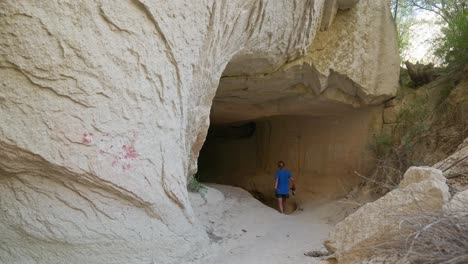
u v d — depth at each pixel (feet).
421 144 26.68
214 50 18.04
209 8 16.31
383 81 28.35
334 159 31.99
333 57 26.68
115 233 13.25
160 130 14.71
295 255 16.62
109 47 12.60
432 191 9.50
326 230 21.68
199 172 47.34
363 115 30.60
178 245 15.17
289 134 36.22
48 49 11.40
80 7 11.80
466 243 7.53
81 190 12.75
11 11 10.82
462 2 31.12
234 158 44.14
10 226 12.16
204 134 20.66
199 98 18.70
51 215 12.38
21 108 11.42
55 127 11.87
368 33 27.71
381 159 28.22
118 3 12.62
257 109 32.50
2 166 11.85
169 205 15.33
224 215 23.07
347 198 28.71
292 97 30.14
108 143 12.95
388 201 10.21
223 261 15.97
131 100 13.44
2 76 11.16
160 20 13.93
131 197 13.70
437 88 28.84
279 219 24.27
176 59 15.03
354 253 9.88
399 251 8.71
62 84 11.81
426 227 7.82
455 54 27.84
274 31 22.26
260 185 37.96
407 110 29.07
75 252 12.57
